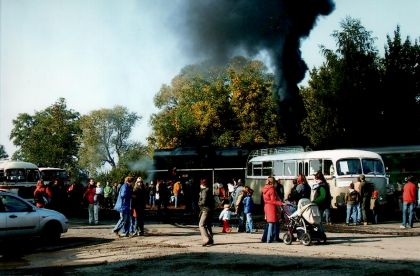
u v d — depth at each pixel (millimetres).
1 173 33469
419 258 11758
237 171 36969
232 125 52000
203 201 15031
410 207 19250
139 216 18062
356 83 38781
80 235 18969
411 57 38062
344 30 40625
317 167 23906
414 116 37469
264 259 12016
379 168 23484
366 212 21031
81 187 29578
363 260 11523
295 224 14695
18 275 10828
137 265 11711
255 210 31016
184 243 15750
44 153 66375
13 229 15648
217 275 10148
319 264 11102
